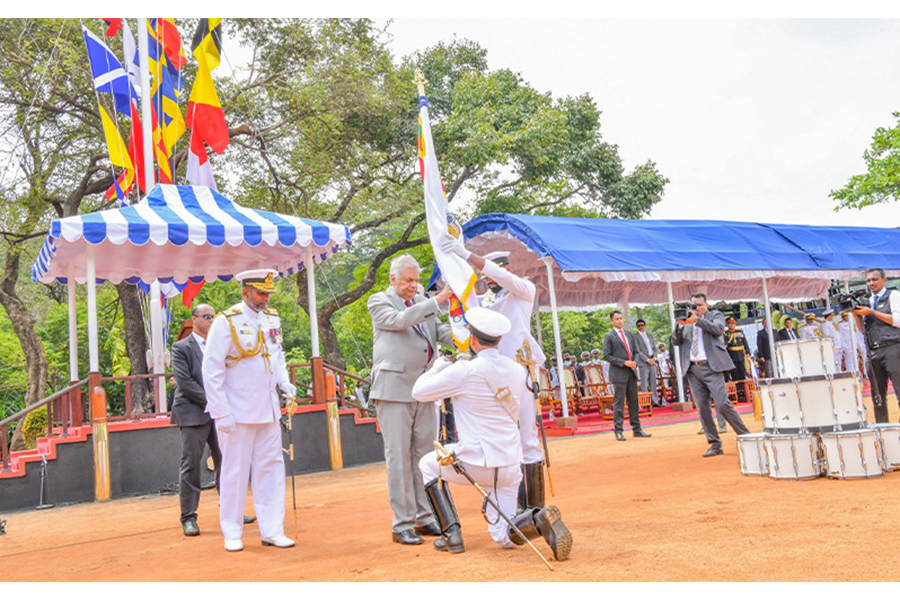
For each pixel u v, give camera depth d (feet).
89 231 33.73
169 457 36.04
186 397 22.74
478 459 15.72
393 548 17.40
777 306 85.35
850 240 71.20
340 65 76.18
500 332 15.92
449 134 88.84
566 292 74.74
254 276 19.81
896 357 28.17
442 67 110.42
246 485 19.44
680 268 54.19
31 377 72.79
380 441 42.42
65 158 73.72
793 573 12.50
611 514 19.56
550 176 103.60
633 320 190.08
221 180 79.71
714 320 30.12
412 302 19.30
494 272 18.16
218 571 16.40
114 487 34.65
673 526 17.25
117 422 39.22
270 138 79.00
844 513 17.17
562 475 29.12
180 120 51.34
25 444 65.10
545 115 91.66
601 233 54.85
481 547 16.67
